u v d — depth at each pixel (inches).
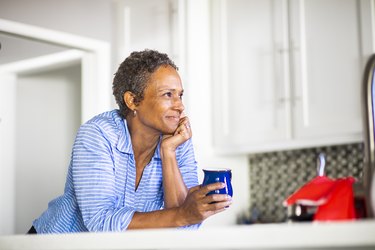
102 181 63.6
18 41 151.3
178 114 67.7
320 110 120.0
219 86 136.3
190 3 133.8
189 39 132.8
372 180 43.5
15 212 177.0
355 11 115.6
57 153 182.5
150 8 136.4
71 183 70.2
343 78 116.7
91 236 49.3
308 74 122.3
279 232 38.3
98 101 139.4
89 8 138.4
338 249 39.8
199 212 56.9
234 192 142.0
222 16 137.2
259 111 129.6
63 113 182.7
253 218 141.6
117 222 59.9
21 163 179.0
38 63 158.4
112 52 140.5
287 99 125.1
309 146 121.8
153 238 44.4
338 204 43.5
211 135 136.9
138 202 70.9
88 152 64.2
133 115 68.6
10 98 171.0
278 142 126.4
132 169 68.4
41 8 130.3
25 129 179.9
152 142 69.7
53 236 52.8
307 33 123.0
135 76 67.2
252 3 132.5
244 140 131.5
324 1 120.6
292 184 139.0
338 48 117.9
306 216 45.0
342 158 130.3
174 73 67.9
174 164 68.1
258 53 130.8
